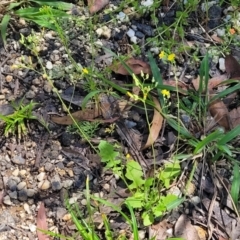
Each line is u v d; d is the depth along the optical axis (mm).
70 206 510
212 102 556
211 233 501
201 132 547
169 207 495
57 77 580
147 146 537
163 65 588
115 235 500
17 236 506
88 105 560
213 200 515
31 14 600
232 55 596
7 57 595
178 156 525
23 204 521
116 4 627
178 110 525
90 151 543
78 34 604
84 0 630
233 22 615
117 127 551
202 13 623
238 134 520
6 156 545
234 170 506
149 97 554
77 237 500
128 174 514
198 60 589
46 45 599
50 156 542
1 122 559
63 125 557
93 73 559
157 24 615
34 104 559
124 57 579
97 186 526
